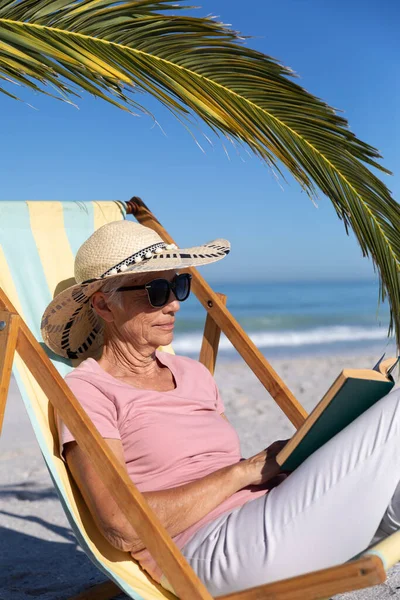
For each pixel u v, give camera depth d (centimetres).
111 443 212
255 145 266
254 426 579
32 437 567
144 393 227
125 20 231
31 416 214
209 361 292
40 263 268
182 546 204
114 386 225
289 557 188
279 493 195
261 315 2247
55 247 276
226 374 950
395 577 275
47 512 385
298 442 199
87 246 241
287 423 590
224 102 255
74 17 226
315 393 748
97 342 260
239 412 640
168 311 233
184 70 247
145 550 205
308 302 2952
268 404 680
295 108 261
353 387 185
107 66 224
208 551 197
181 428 226
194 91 250
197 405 237
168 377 244
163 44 239
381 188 273
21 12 220
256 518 194
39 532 355
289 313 2338
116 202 306
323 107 258
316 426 195
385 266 288
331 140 266
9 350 204
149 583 204
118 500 188
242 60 247
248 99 258
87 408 215
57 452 214
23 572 302
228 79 253
